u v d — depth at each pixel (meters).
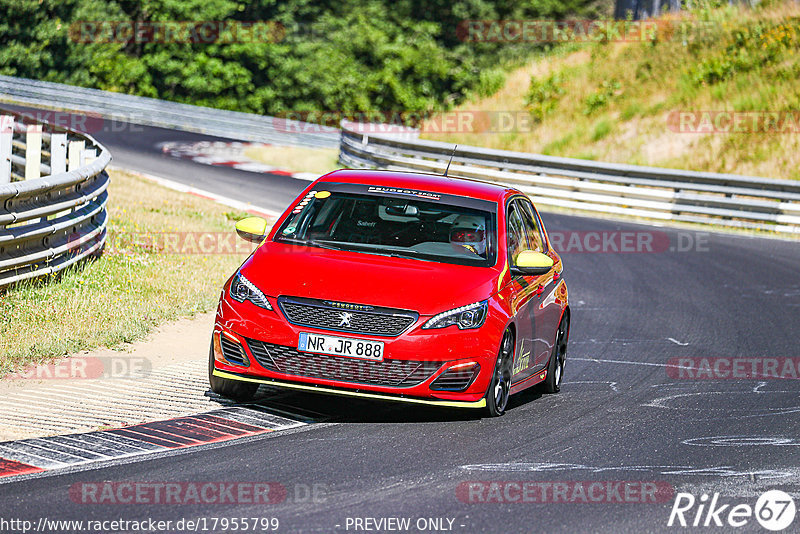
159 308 38.91
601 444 25.83
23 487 19.91
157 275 44.84
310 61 194.62
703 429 28.17
